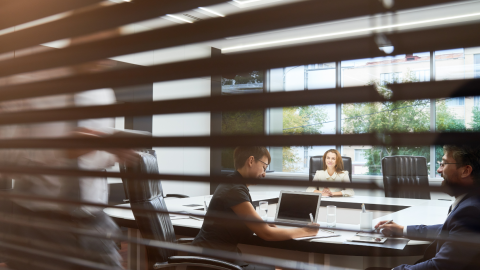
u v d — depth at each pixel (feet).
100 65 2.70
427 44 1.36
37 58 2.98
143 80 2.29
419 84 1.37
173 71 2.13
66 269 3.04
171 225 6.79
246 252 7.04
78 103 2.98
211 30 1.96
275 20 1.73
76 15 2.63
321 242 6.07
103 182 4.16
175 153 17.65
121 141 2.45
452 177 1.98
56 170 2.82
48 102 3.11
